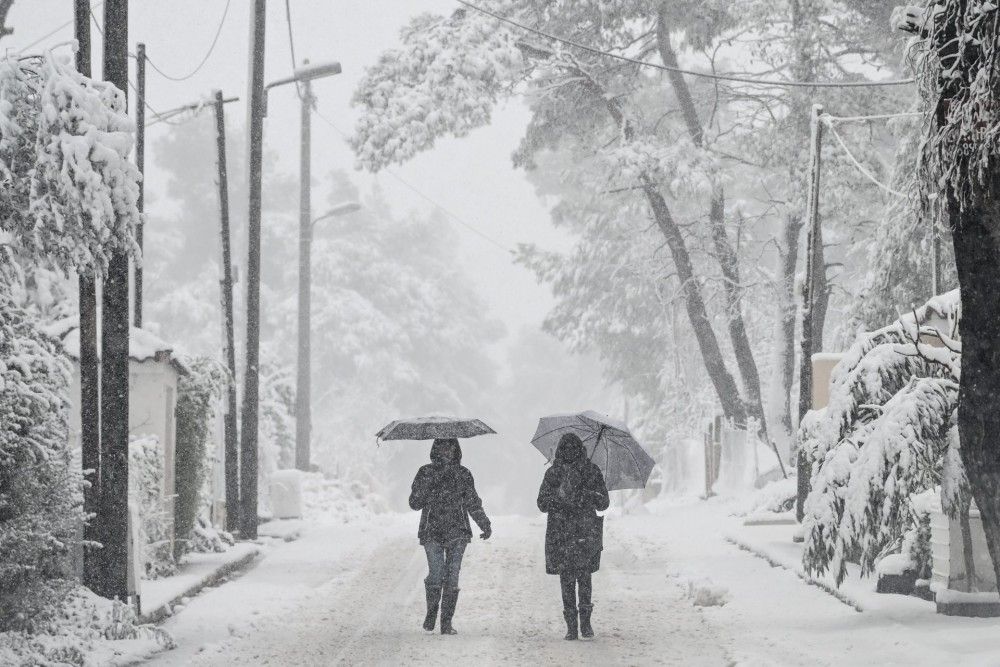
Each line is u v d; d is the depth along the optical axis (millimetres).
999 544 14750
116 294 20859
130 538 21250
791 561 27172
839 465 19734
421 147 52531
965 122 13844
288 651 18641
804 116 53656
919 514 20891
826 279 52406
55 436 19531
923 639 17375
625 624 20859
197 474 29609
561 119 59219
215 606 23281
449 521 20328
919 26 15633
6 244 18672
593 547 19547
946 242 37406
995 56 13500
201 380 29969
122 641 18562
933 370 20141
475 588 25797
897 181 39938
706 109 67188
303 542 36812
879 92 53500
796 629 19375
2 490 18031
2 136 17328
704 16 55156
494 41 52656
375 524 45750
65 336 27125
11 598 17516
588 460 19719
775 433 55375
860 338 21031
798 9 52531
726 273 58656
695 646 18516
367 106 53438
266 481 51719
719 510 45031
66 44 18078
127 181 17734
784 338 56250
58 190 17281
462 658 17875
